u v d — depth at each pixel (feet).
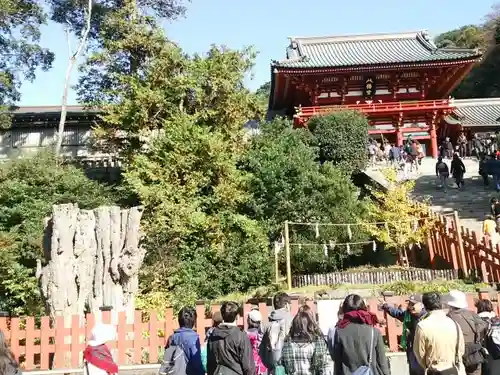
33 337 35.14
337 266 64.08
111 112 73.61
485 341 20.79
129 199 70.95
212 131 73.56
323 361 18.78
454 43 231.50
